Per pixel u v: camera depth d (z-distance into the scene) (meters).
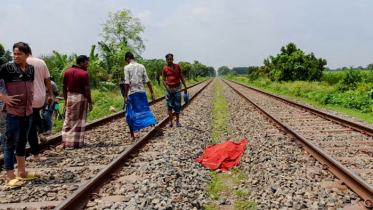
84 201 3.29
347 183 3.76
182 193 3.60
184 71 55.97
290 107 12.02
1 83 3.57
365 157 5.01
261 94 19.62
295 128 7.67
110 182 3.92
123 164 4.66
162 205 3.22
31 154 5.25
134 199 3.35
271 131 7.13
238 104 13.52
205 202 3.49
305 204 3.28
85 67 5.87
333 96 13.96
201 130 7.53
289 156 5.05
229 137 6.82
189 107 12.34
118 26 23.02
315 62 27.31
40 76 4.82
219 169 4.66
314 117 9.42
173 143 5.96
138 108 6.20
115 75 21.19
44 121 6.73
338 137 6.51
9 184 3.67
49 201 3.32
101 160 4.89
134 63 6.16
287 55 28.92
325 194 3.50
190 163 4.80
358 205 3.24
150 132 6.50
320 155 4.75
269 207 3.31
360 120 9.16
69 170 4.39
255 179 4.11
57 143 6.16
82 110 5.77
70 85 5.69
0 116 5.00
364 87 14.49
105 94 15.69
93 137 6.69
